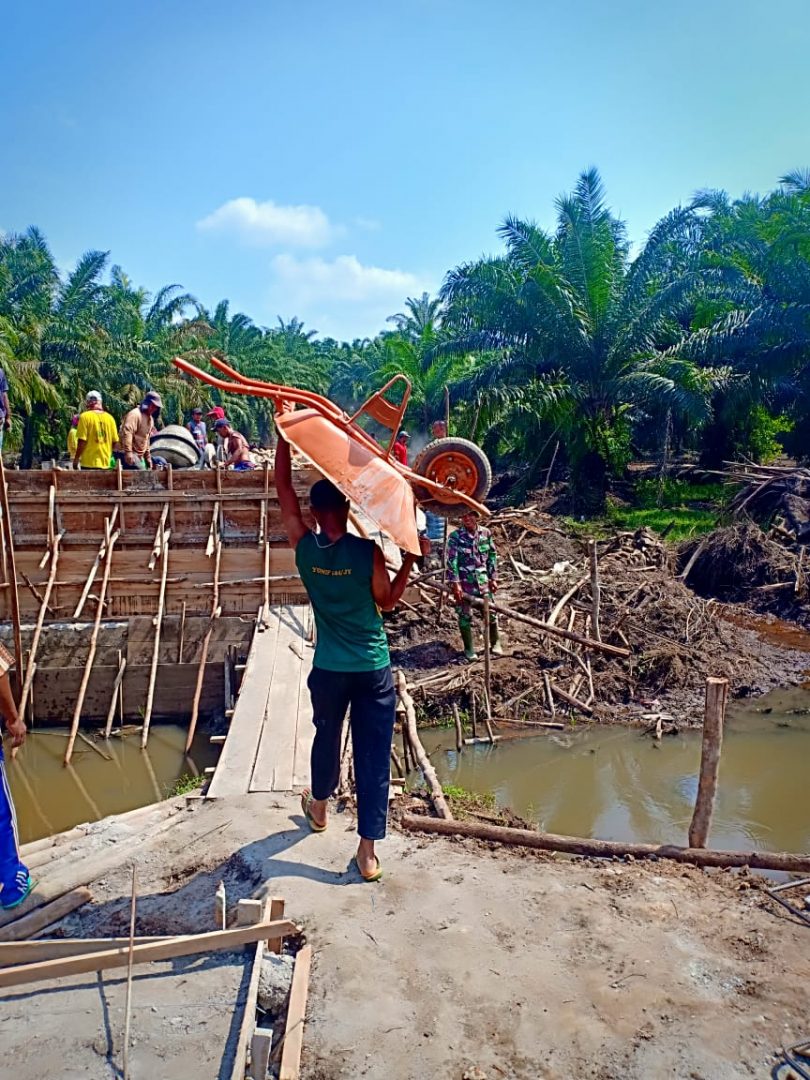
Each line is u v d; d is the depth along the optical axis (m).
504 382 23.20
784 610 12.41
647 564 14.08
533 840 4.58
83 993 3.22
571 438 22.72
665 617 10.81
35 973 3.26
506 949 3.47
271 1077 2.84
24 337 30.12
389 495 3.67
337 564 3.74
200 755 8.52
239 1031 3.00
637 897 3.95
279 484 3.95
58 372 30.81
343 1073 2.81
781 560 13.39
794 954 3.49
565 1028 3.01
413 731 6.84
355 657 3.83
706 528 18.30
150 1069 2.84
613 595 11.53
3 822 3.80
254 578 10.00
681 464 27.22
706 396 22.17
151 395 11.48
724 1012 3.11
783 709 8.99
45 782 7.93
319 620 3.91
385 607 3.91
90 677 9.53
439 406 30.64
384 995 3.16
